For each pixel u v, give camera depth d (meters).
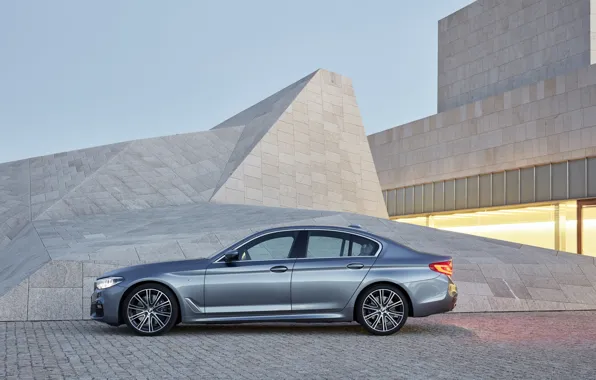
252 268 10.34
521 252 19.77
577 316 15.04
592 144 37.03
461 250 19.53
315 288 10.33
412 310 10.44
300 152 31.94
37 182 28.86
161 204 27.47
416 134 50.44
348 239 10.64
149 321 10.21
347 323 12.12
